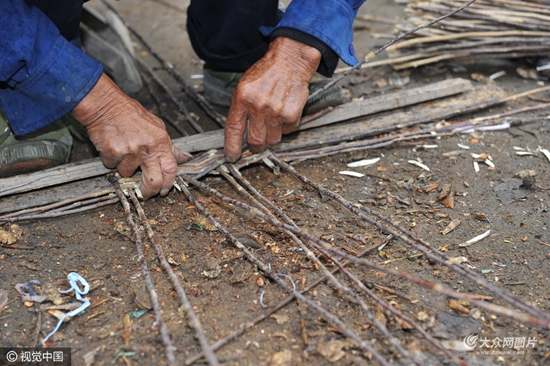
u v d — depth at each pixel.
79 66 1.83
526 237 2.02
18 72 1.78
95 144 1.99
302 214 2.13
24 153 2.14
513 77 3.22
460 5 3.14
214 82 2.83
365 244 1.98
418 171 2.40
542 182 2.32
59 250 1.98
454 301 1.73
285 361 1.53
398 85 3.13
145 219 1.97
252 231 2.05
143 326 1.66
